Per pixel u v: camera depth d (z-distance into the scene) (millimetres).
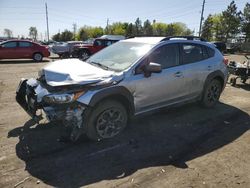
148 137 4605
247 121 5500
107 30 91875
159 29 105062
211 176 3479
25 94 4812
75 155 3939
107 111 4293
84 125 4117
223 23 64750
